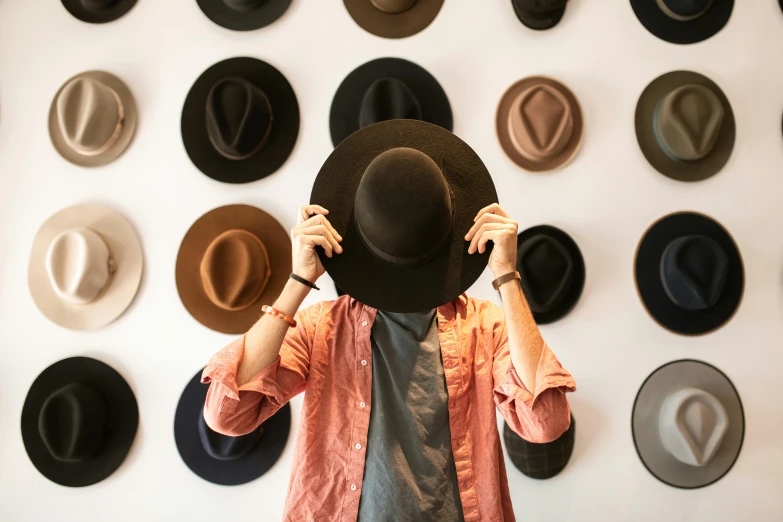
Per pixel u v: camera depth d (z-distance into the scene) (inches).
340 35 78.3
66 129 75.2
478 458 43.2
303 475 42.6
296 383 44.8
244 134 73.4
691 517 73.9
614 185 77.3
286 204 76.3
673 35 79.8
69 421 71.6
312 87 77.6
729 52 80.2
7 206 77.9
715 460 74.9
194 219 76.9
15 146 78.7
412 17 78.5
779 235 78.4
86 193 77.9
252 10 78.8
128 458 74.0
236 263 71.8
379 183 41.9
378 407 43.1
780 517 74.5
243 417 42.2
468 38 78.4
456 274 44.9
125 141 77.9
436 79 77.1
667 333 76.1
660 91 79.0
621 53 79.1
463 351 45.3
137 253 76.6
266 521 72.8
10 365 75.9
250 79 77.7
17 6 80.5
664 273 75.8
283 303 43.2
